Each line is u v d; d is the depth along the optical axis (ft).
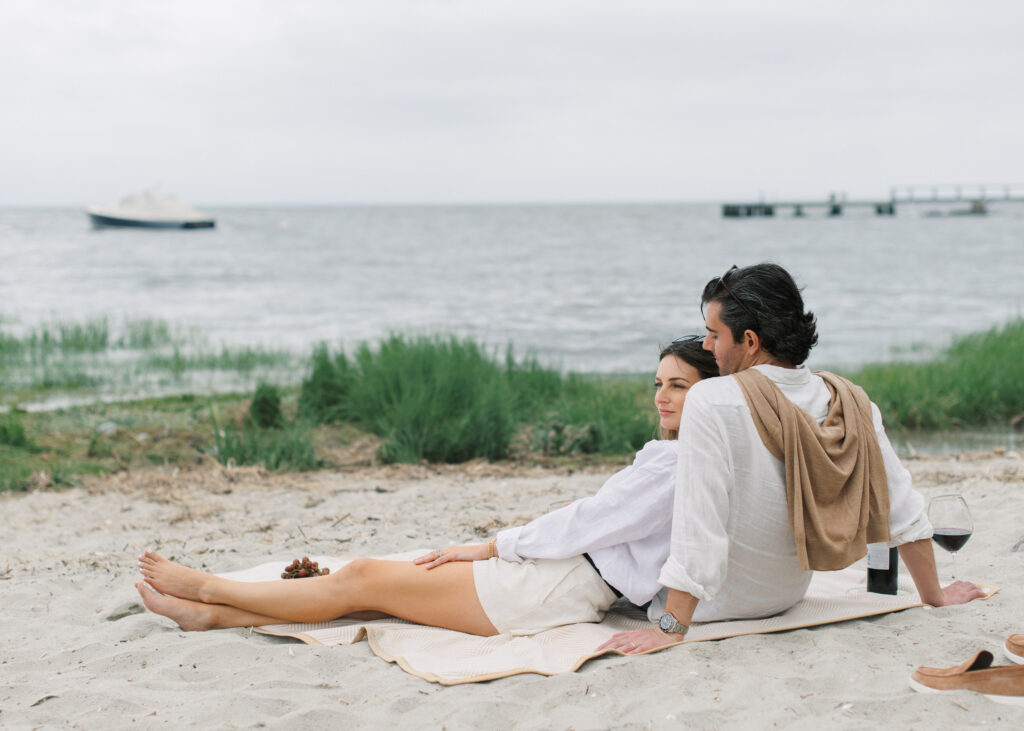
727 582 9.99
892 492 10.17
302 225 400.26
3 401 34.55
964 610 10.77
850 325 62.80
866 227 332.39
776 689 8.68
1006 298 80.69
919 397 33.12
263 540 17.29
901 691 8.62
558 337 57.21
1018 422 31.63
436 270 124.47
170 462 25.81
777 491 9.53
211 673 10.13
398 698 9.07
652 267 128.98
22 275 113.91
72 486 22.80
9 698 9.59
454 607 10.68
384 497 21.26
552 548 10.42
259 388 30.19
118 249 185.57
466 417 26.40
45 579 14.70
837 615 10.48
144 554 11.72
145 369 42.68
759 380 9.55
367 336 57.26
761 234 271.90
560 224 401.70
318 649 10.61
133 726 8.75
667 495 10.03
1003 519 16.38
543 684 9.16
